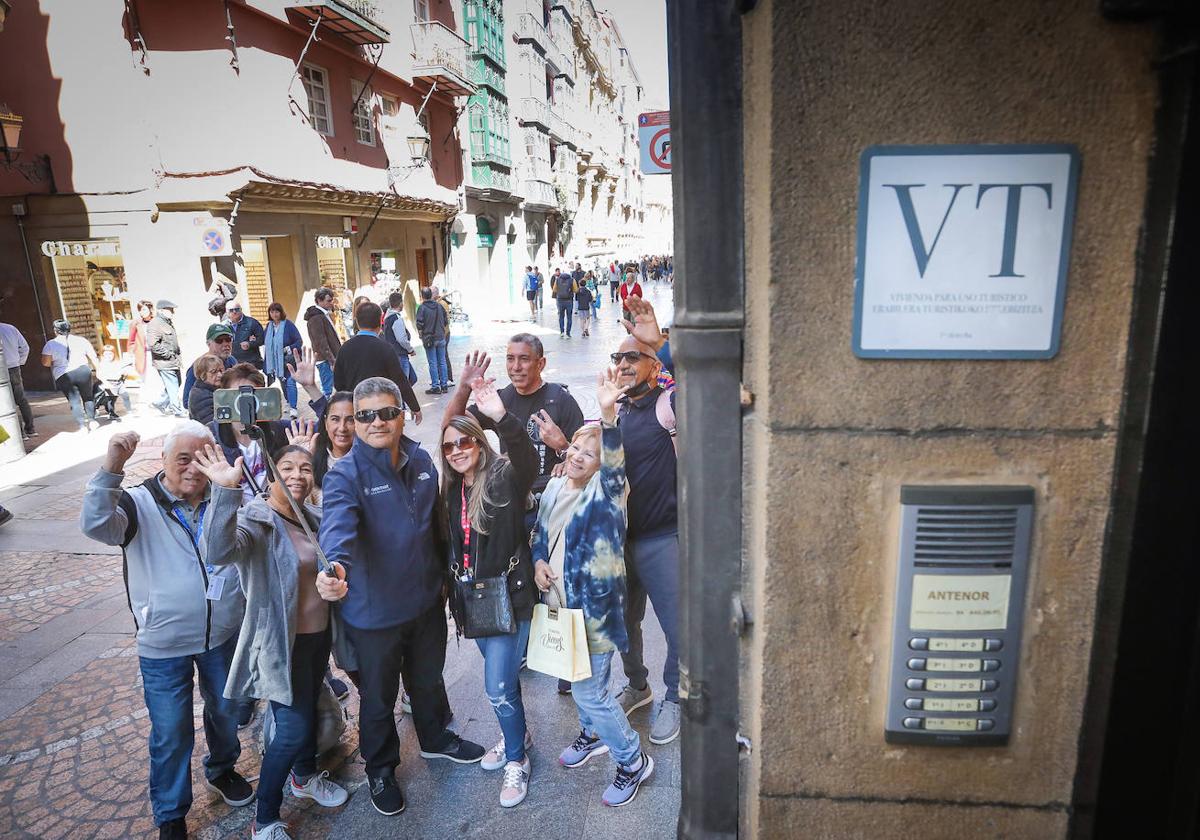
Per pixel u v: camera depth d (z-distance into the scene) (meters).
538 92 32.69
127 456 2.73
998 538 1.19
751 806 1.44
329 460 3.93
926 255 1.12
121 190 13.16
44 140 13.20
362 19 15.30
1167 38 1.02
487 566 2.93
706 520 1.36
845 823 1.35
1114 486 1.16
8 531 6.50
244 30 13.30
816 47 1.08
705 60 1.23
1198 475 1.04
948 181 1.10
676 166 1.30
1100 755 1.18
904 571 1.21
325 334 10.16
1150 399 1.07
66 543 6.20
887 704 1.28
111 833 3.00
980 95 1.08
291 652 2.76
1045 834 1.30
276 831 2.86
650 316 3.08
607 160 54.59
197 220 13.15
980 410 1.17
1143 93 1.05
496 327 22.22
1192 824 1.06
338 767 3.36
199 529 2.86
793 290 1.15
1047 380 1.15
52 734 3.66
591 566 2.87
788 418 1.20
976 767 1.29
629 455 3.13
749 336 1.27
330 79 16.05
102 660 4.34
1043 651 1.23
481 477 2.92
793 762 1.33
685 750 1.49
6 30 12.95
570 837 2.85
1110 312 1.12
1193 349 1.02
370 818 3.01
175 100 12.91
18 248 13.62
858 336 1.15
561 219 39.25
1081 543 1.19
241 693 2.71
